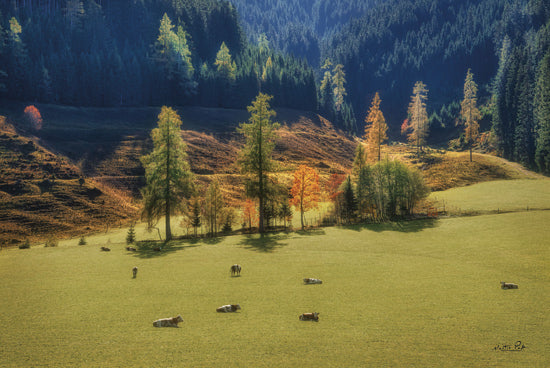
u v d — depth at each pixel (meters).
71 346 15.45
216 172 98.50
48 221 62.00
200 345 15.49
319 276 29.31
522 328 17.67
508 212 59.22
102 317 19.36
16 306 21.50
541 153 100.44
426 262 34.81
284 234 50.94
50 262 35.31
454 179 97.06
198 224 53.16
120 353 14.70
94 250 42.00
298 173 57.84
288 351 14.87
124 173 88.44
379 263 34.31
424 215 61.88
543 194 74.81
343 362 13.83
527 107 111.44
